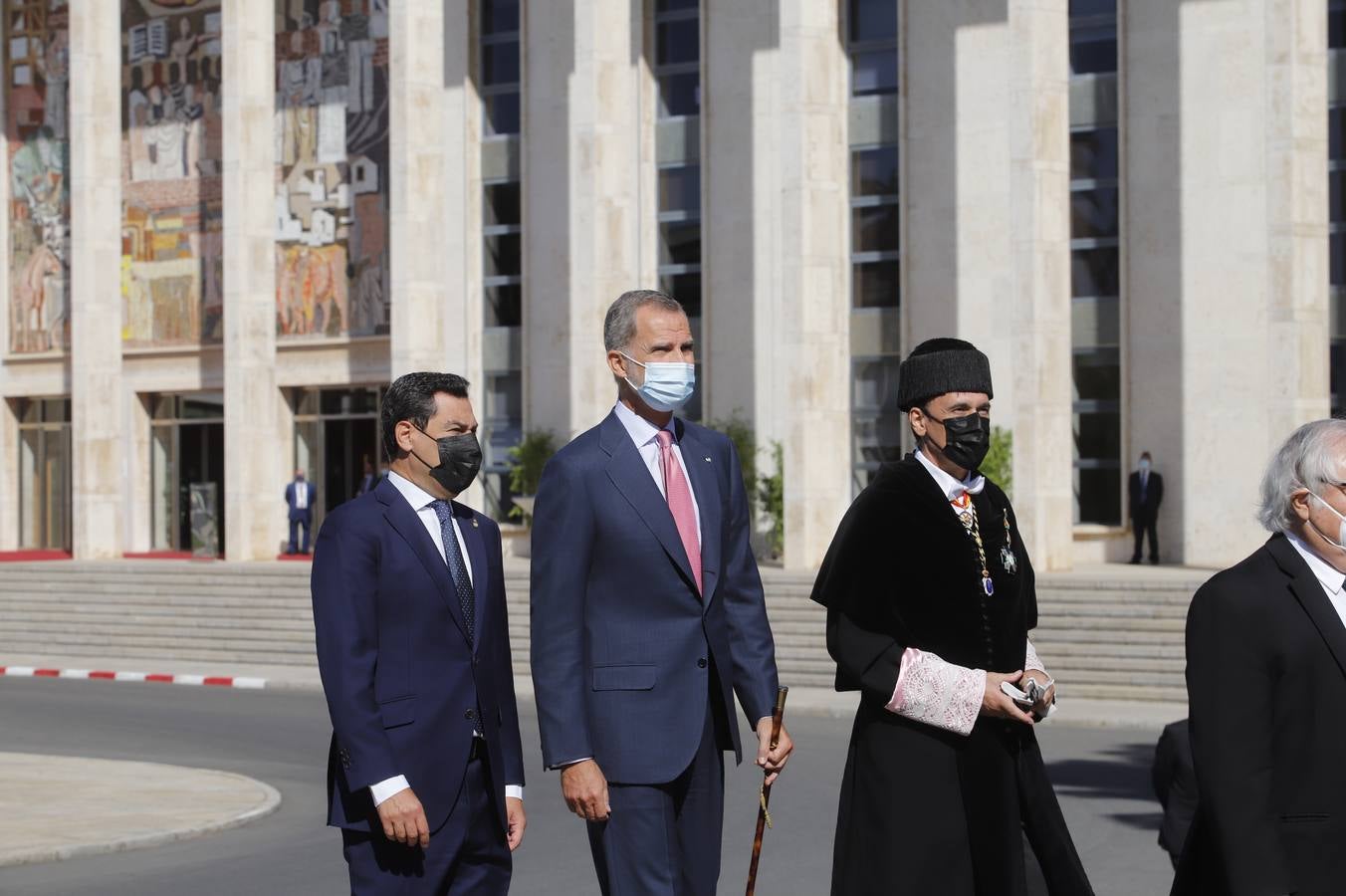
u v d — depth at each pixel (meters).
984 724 5.41
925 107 32.72
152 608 30.67
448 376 6.30
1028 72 28.39
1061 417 28.61
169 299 40.28
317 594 6.09
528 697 23.25
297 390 39.16
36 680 26.45
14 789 14.60
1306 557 4.82
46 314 42.03
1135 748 17.70
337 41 37.94
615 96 32.81
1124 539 31.64
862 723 5.60
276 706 22.36
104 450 38.69
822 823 12.91
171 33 40.19
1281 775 4.69
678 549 5.97
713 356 34.34
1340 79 30.34
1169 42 31.30
